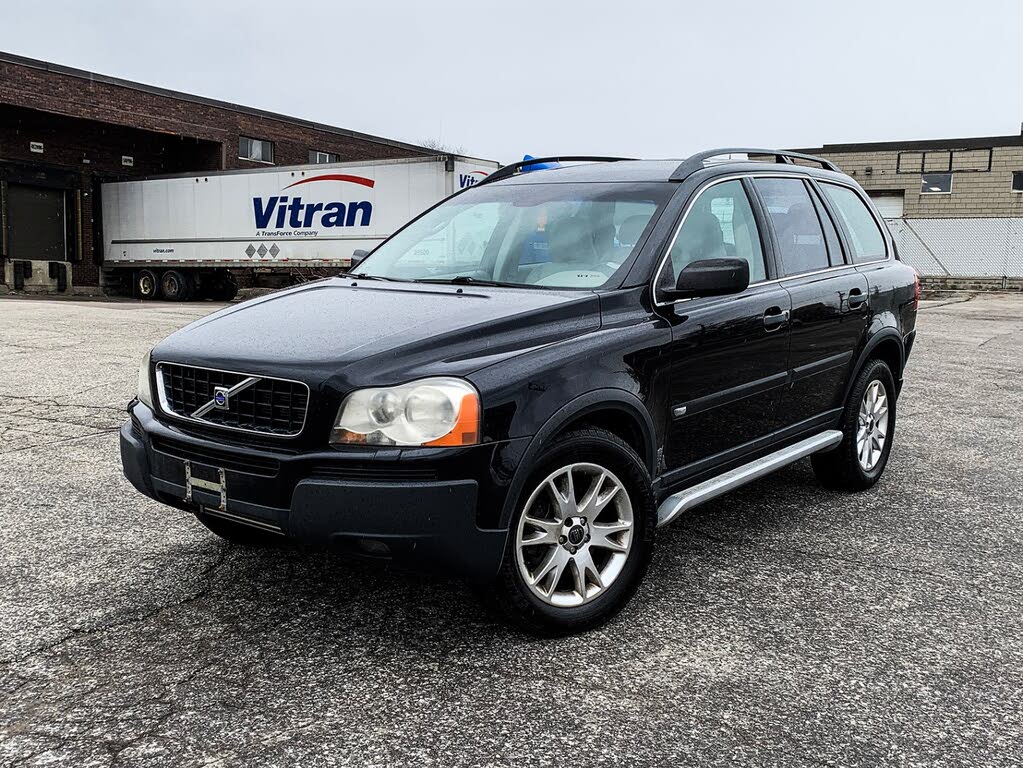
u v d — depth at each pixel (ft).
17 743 8.13
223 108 102.01
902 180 116.88
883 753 8.09
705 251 12.68
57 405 23.68
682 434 11.91
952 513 15.47
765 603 11.46
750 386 13.04
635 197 12.80
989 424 23.31
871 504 15.97
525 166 16.67
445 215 14.66
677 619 10.94
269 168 73.92
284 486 9.32
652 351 11.15
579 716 8.66
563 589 10.61
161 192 82.64
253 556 12.89
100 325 45.55
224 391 9.87
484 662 9.75
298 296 12.45
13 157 86.94
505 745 8.14
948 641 10.43
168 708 8.75
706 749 8.13
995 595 11.84
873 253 17.28
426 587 11.82
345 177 69.97
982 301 74.90
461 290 11.86
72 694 9.01
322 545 9.22
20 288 88.38
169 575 12.16
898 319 17.17
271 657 9.84
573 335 10.54
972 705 8.98
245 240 76.54
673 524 14.70
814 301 14.35
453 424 9.05
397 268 13.69
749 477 12.98
